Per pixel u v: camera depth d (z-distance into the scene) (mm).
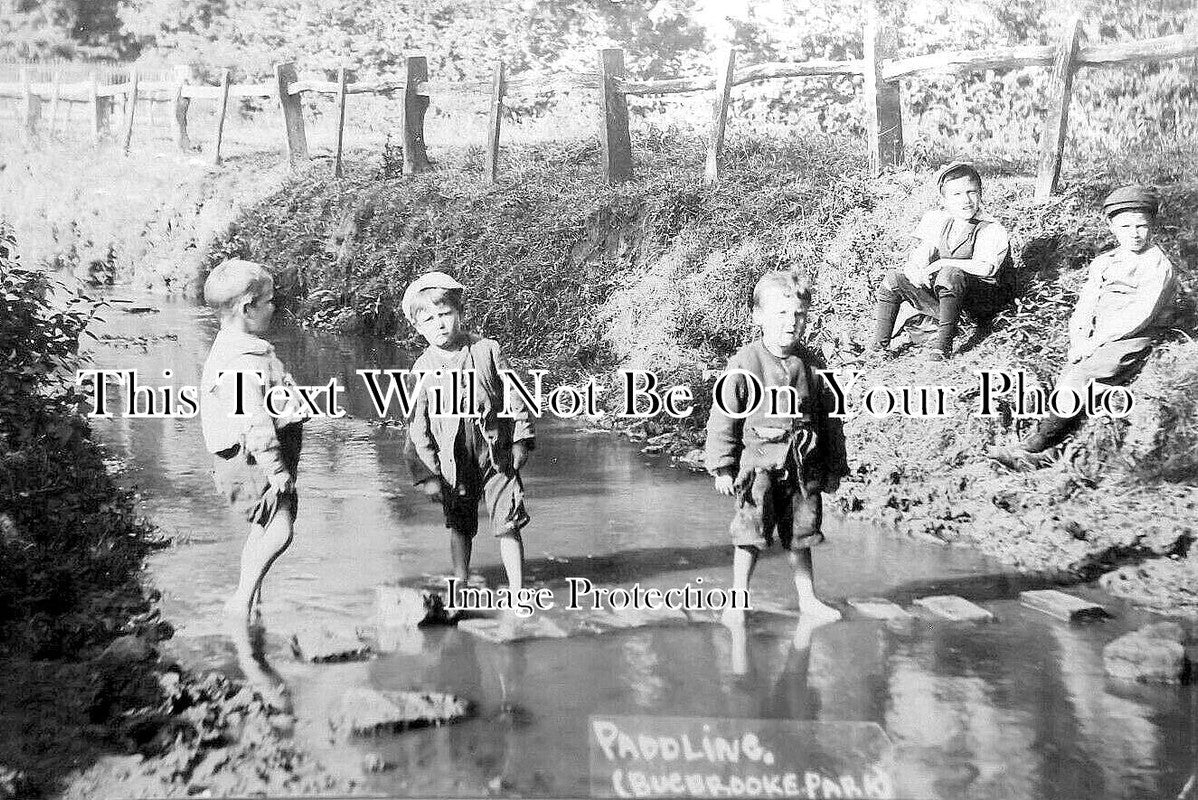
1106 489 5840
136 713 3912
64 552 5105
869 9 7375
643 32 7840
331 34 8375
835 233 7141
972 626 4746
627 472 6473
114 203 8234
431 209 7977
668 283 7289
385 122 8359
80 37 8320
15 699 4043
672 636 4676
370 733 3834
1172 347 6121
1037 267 6574
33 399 5793
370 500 5945
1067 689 4207
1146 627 4543
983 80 7344
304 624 4629
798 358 4883
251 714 3941
